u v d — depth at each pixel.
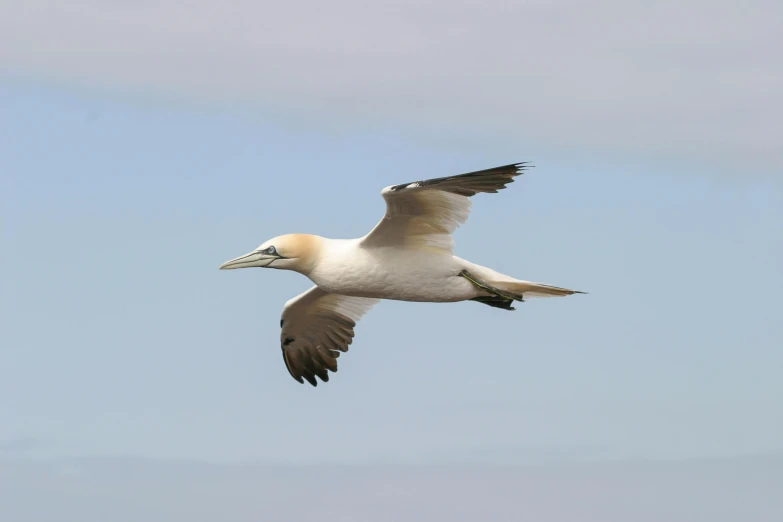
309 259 22.23
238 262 22.31
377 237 21.62
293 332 25.84
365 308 25.38
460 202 20.89
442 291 21.97
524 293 22.48
